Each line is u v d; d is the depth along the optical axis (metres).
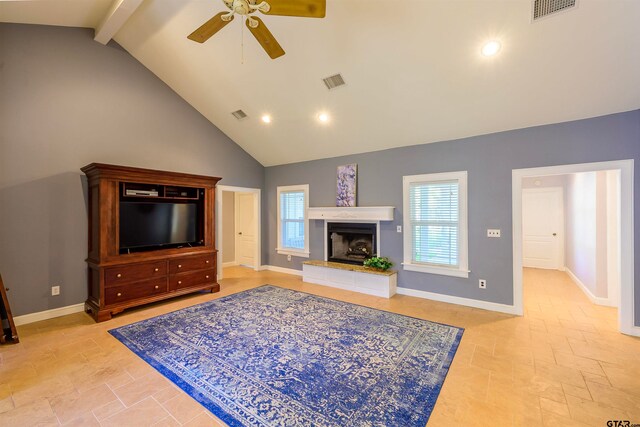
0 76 3.25
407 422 1.80
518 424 1.78
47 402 1.99
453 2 2.47
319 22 2.95
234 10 1.91
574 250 5.47
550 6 2.34
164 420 1.83
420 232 4.40
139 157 4.39
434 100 3.52
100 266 3.45
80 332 3.13
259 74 3.87
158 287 3.98
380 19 2.77
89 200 3.82
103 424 1.79
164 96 4.68
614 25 2.33
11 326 2.90
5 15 3.15
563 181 6.41
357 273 4.65
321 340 2.92
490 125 3.67
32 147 3.45
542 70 2.83
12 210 3.33
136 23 3.71
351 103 3.94
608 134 3.09
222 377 2.29
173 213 4.29
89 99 3.89
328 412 1.89
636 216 2.97
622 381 2.22
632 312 3.02
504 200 3.71
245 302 4.12
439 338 2.96
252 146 5.79
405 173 4.50
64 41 3.70
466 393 2.09
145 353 2.67
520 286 3.62
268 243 6.49
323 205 5.50
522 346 2.79
